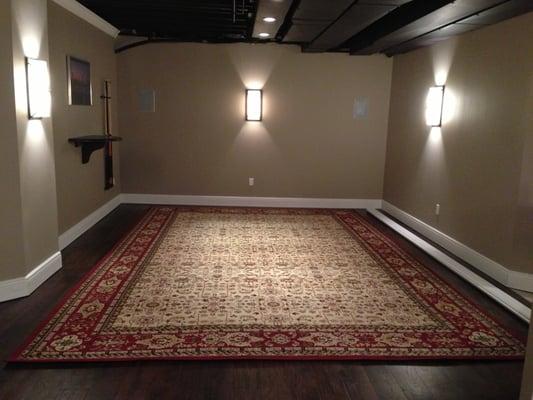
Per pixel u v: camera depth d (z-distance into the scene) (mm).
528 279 3799
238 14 4980
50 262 3812
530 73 3615
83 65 5062
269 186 6922
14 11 3176
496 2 3283
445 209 4969
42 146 3672
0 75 3111
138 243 4805
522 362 2688
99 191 5805
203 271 4004
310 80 6645
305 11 3916
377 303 3428
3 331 2873
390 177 6660
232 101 6648
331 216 6387
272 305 3334
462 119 4637
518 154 3764
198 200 6902
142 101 6586
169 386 2373
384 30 4793
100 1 4617
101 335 2830
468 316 3248
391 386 2436
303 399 2309
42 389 2320
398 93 6379
